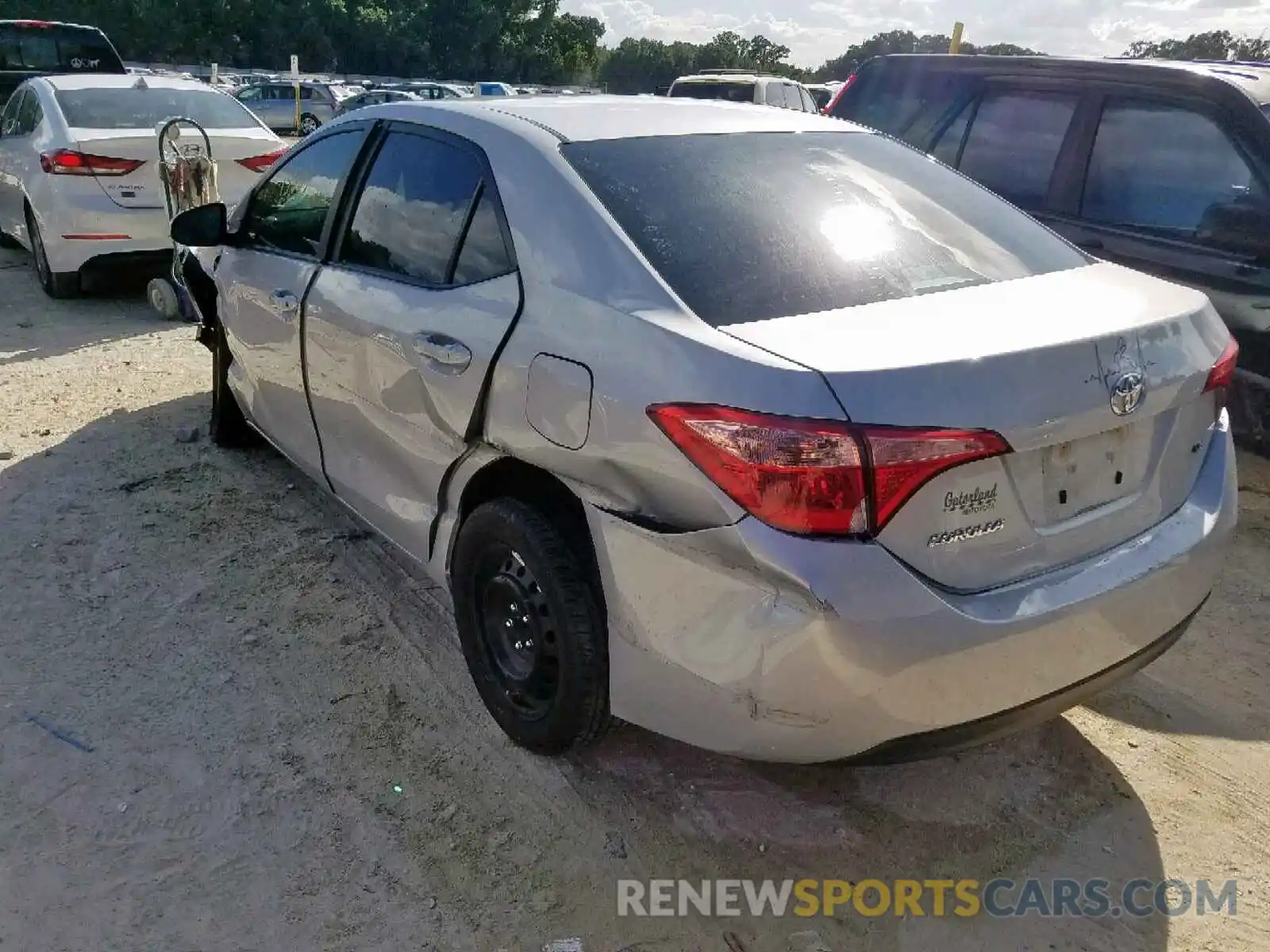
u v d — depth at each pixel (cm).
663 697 250
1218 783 297
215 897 252
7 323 750
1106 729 320
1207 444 279
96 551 412
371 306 332
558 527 273
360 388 343
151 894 252
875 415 211
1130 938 247
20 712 316
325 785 289
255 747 303
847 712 221
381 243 344
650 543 239
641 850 270
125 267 777
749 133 324
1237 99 476
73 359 663
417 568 403
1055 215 539
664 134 311
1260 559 429
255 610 373
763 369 220
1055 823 281
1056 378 226
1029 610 229
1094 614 239
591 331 254
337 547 418
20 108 870
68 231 752
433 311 304
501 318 279
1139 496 255
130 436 530
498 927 247
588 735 282
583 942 243
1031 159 557
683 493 230
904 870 266
